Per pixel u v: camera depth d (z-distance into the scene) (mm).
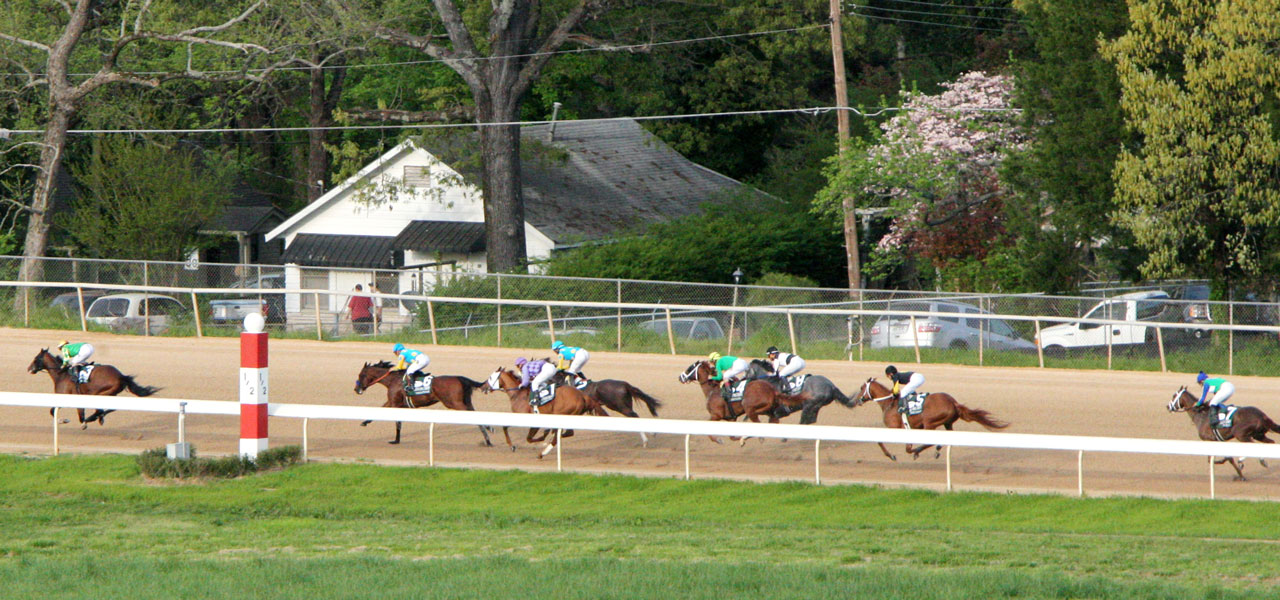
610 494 14914
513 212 35188
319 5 32500
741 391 17031
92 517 13680
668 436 18422
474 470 15906
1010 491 14922
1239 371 23344
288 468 16078
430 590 9367
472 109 36719
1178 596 9375
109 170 38625
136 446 17422
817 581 9766
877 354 24297
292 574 10086
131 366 23047
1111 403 20172
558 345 17500
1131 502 14289
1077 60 27406
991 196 33594
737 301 26797
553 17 40188
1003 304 25766
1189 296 29469
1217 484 15547
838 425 19047
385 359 23953
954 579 9789
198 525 13305
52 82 32000
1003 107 35000
